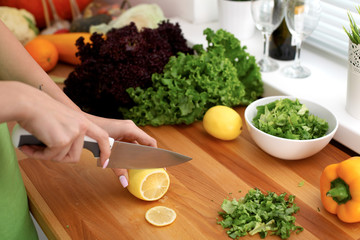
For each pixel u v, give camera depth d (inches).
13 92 22.6
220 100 44.1
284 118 37.9
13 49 32.5
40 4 66.8
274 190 35.5
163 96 43.6
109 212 33.7
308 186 35.9
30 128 23.5
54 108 23.6
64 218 33.2
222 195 35.2
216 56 44.6
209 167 38.5
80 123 24.6
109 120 34.7
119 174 34.5
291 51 50.6
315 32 52.0
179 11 63.6
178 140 42.4
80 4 69.7
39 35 63.3
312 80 46.6
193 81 43.5
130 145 32.5
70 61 58.7
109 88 44.1
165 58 46.2
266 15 45.1
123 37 44.5
